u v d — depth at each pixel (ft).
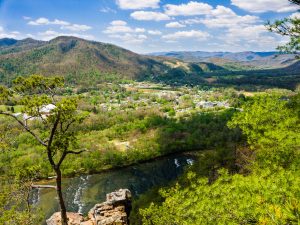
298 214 35.86
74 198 262.88
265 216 37.50
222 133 397.39
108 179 314.35
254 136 55.36
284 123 51.90
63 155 90.84
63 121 87.51
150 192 200.44
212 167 161.79
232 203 41.37
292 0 51.19
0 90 81.76
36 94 86.07
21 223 85.40
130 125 478.18
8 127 96.37
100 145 394.32
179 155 389.19
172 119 523.70
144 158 374.63
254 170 52.39
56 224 143.43
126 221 159.33
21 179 90.84
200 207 44.37
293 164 46.37
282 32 52.13
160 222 57.77
